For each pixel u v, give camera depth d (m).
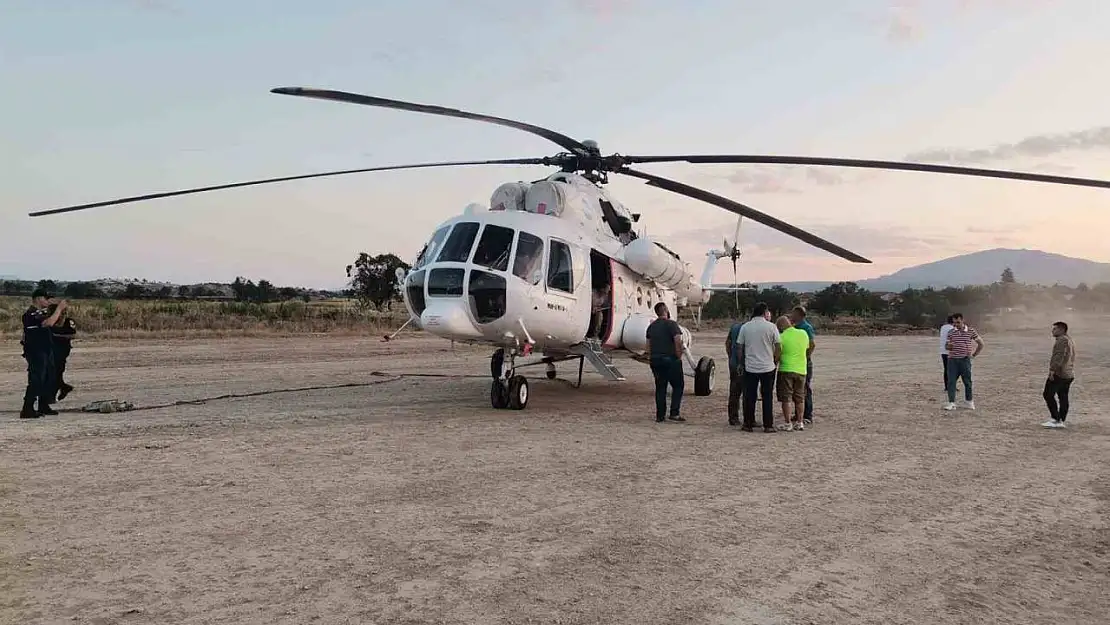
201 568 4.36
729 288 17.47
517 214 10.93
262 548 4.73
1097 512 5.95
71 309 33.69
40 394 10.39
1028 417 11.27
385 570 4.38
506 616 3.75
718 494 6.34
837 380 17.31
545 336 11.08
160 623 3.59
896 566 4.63
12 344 24.38
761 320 9.77
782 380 9.90
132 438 8.64
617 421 10.45
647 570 4.46
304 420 10.14
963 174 9.52
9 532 5.00
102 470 6.93
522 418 10.54
